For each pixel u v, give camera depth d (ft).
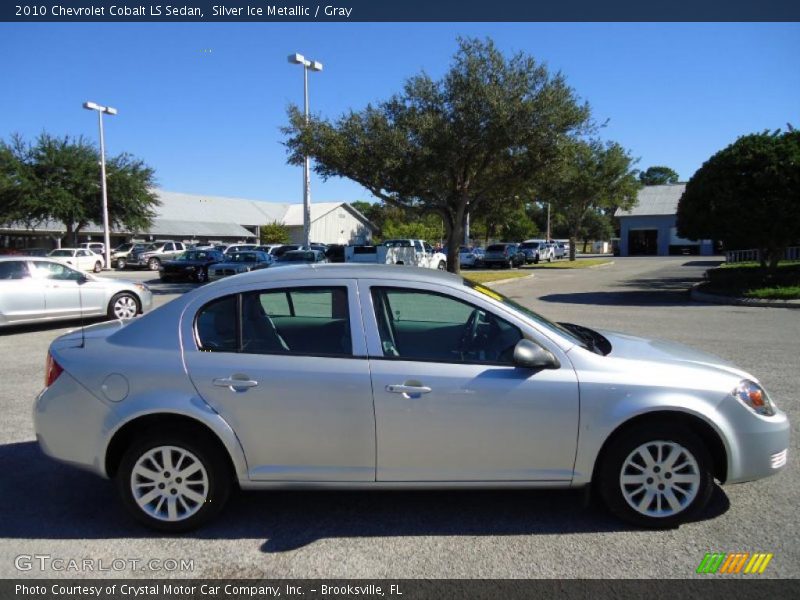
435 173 68.69
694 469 11.76
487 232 214.07
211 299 12.35
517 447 11.62
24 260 38.01
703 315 44.62
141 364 11.86
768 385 22.76
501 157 71.51
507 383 11.55
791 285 55.72
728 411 11.75
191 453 11.85
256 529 12.18
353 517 12.67
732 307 49.80
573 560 10.88
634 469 11.91
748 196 51.19
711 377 12.03
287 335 12.30
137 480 11.92
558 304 53.36
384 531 12.05
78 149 129.59
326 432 11.65
